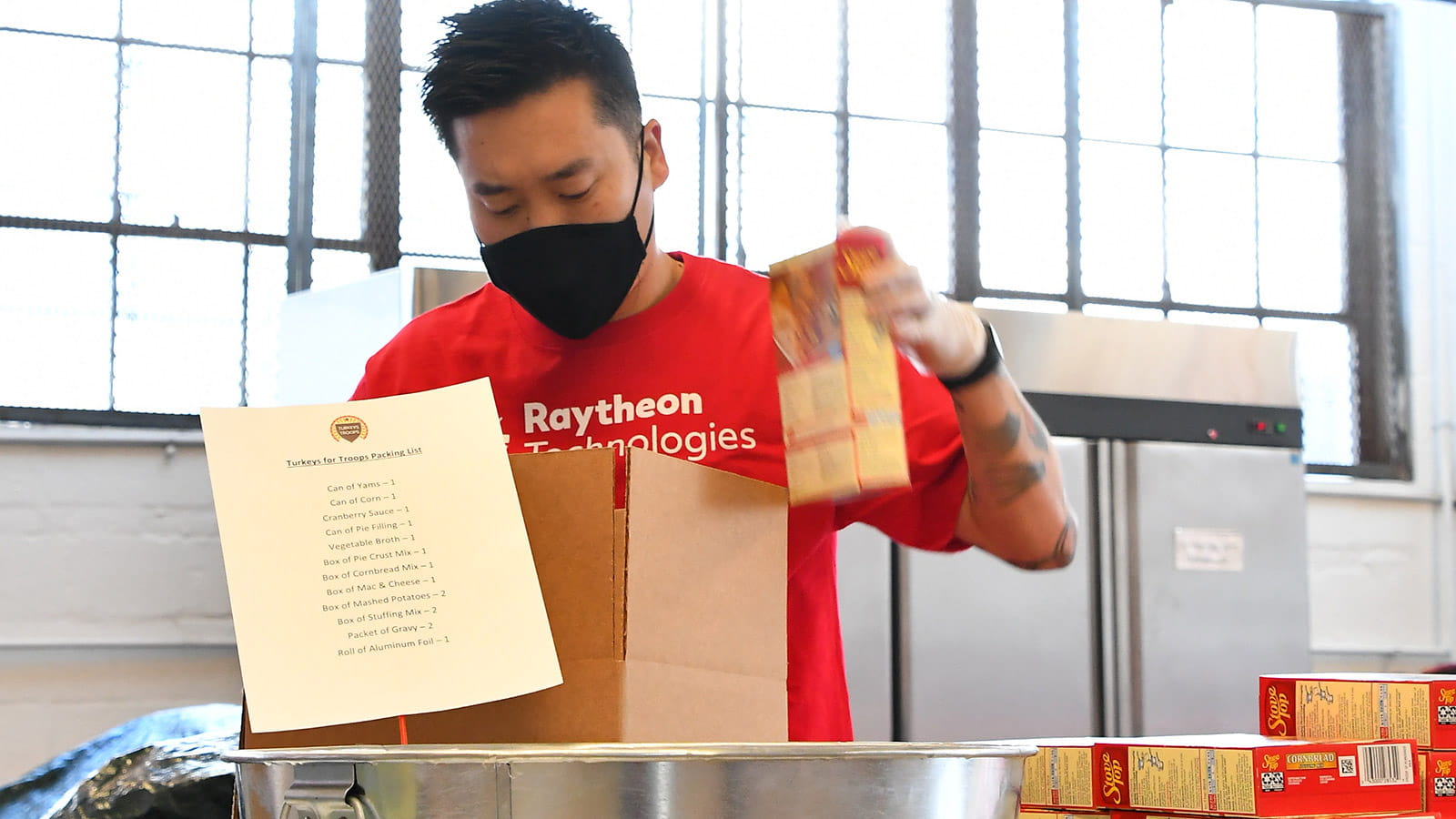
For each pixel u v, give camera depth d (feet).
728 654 2.95
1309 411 15.23
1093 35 14.99
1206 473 11.82
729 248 13.57
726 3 13.84
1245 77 15.47
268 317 12.70
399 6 13.14
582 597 2.72
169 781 4.46
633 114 3.92
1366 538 14.84
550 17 3.69
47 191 12.32
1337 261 15.53
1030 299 14.44
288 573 2.67
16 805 5.02
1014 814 2.70
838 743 2.42
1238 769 3.94
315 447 2.77
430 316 4.42
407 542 2.72
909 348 3.29
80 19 12.54
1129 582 11.52
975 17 14.58
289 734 2.89
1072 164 14.74
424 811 2.32
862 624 10.85
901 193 14.23
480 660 2.65
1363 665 14.66
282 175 12.84
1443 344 15.35
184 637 11.93
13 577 11.67
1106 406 11.66
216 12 12.82
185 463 12.14
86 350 12.26
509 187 3.76
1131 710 11.41
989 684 11.12
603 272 3.88
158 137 12.60
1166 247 15.01
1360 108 15.74
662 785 2.30
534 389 4.11
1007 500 3.82
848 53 14.20
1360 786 4.07
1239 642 11.72
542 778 2.29
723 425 3.99
